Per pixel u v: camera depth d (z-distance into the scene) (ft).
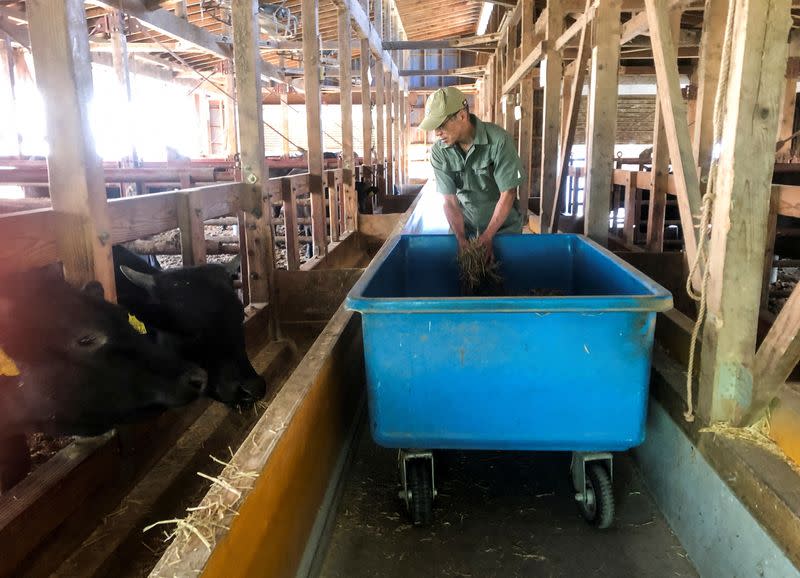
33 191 25.45
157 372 7.79
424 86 74.59
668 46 8.52
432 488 7.72
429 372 7.01
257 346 14.15
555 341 6.77
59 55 7.64
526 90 28.76
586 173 15.15
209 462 10.16
